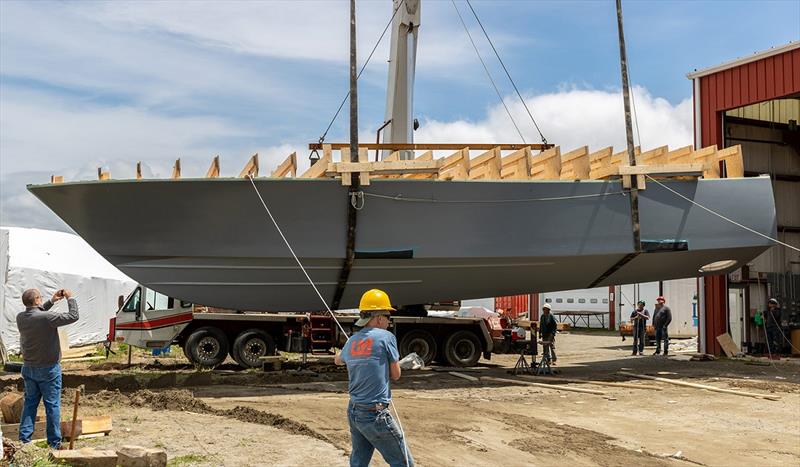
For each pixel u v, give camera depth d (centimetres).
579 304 3588
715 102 1831
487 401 1040
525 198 1223
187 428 768
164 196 1088
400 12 1495
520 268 1280
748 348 1881
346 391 1110
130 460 559
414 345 1492
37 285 1769
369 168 1130
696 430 843
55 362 627
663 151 1347
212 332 1395
